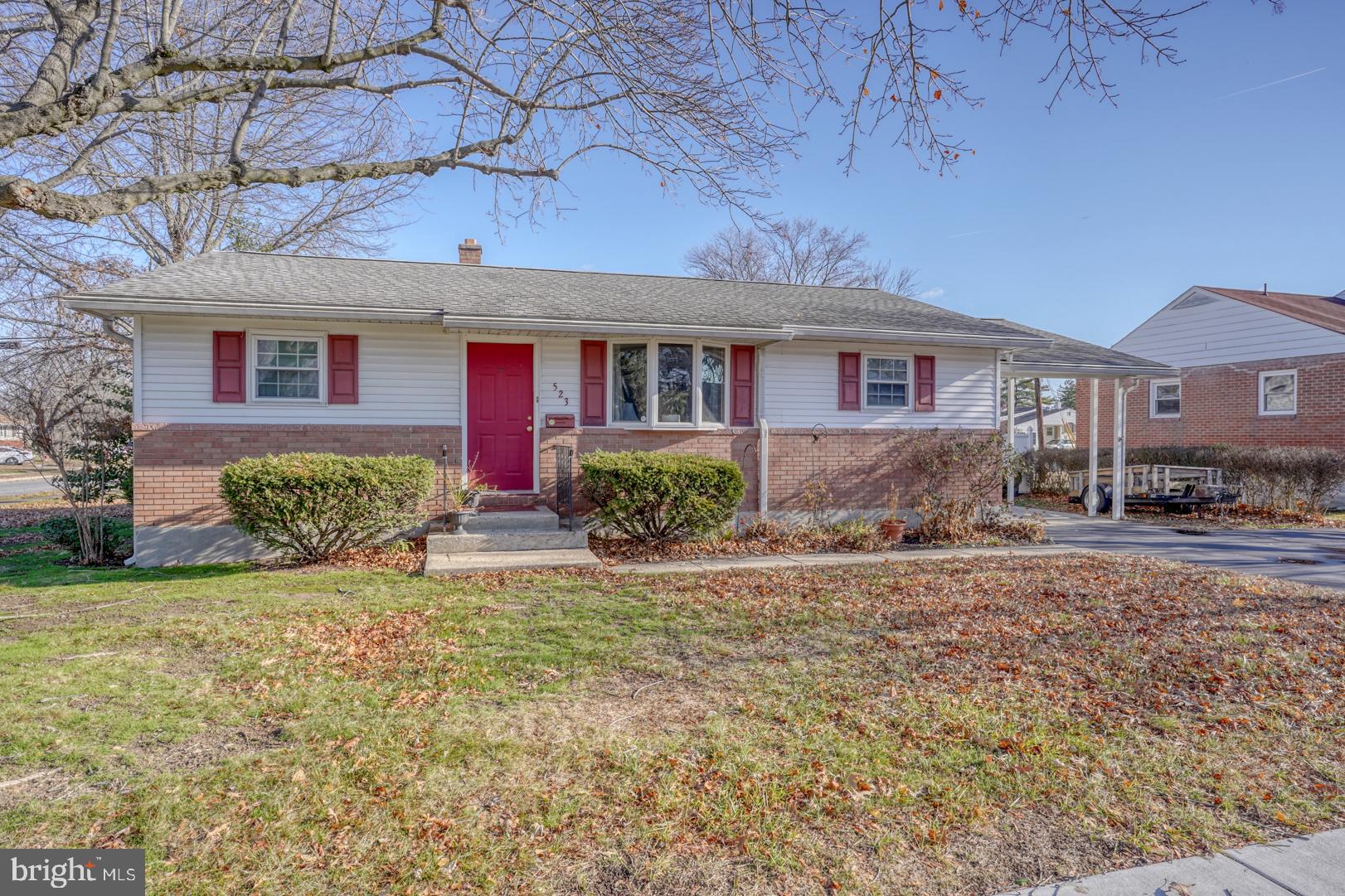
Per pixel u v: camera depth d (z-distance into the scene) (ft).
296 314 29.35
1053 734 12.70
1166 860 9.09
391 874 8.64
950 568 28.30
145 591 23.07
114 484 32.83
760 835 9.52
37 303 46.85
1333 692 14.85
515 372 34.73
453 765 11.30
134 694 13.99
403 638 17.84
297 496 26.81
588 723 12.98
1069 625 19.54
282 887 8.37
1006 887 8.51
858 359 39.22
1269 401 59.62
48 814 9.76
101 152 38.91
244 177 14.90
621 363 35.83
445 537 29.22
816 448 38.17
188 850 9.04
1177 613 20.98
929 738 12.47
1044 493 63.67
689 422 36.27
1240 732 12.96
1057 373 45.68
